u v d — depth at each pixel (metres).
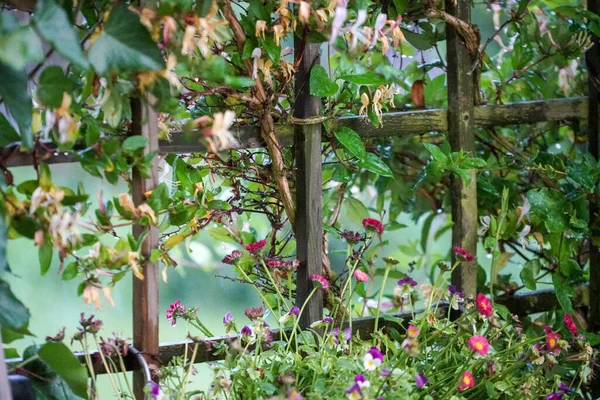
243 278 2.37
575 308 2.67
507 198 2.53
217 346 2.04
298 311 2.07
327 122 2.22
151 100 1.76
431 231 3.72
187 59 1.79
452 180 2.46
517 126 2.94
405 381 1.88
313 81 2.10
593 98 2.61
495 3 2.66
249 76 2.06
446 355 2.15
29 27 1.44
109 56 1.62
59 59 1.85
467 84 2.41
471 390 2.12
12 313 1.62
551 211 2.45
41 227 1.69
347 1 1.98
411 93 2.68
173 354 2.08
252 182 2.48
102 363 1.95
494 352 2.13
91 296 1.77
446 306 2.46
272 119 2.13
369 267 2.73
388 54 2.73
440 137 2.91
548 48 2.69
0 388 1.45
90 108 1.78
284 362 1.97
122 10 1.63
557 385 2.13
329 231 2.36
